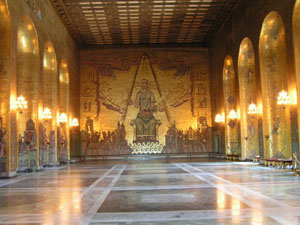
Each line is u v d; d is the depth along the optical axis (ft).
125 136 100.42
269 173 47.11
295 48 47.57
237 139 82.99
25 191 34.12
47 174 52.21
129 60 102.94
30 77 60.13
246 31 68.28
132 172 53.83
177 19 84.94
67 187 36.65
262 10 59.06
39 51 61.16
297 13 47.37
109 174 51.03
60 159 78.69
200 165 66.23
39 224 20.39
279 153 58.54
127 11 79.36
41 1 63.31
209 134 100.78
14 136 48.78
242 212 22.57
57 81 73.15
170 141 100.53
